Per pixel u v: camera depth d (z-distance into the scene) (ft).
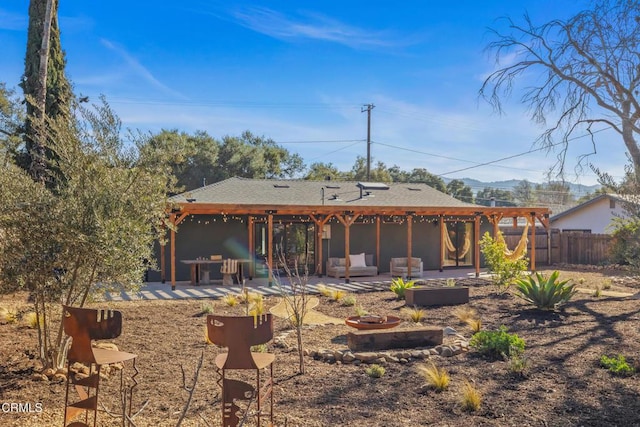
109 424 15.34
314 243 68.59
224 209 53.83
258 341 13.28
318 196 72.08
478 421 16.14
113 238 18.78
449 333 30.35
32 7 45.14
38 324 20.72
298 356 24.80
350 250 70.13
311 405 17.56
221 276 62.23
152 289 52.70
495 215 67.82
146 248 21.35
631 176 28.37
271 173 146.10
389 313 37.96
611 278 61.31
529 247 81.25
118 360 13.43
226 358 13.55
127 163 20.99
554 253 83.61
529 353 25.27
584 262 79.82
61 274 20.38
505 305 41.19
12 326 30.01
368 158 126.21
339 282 59.57
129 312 37.63
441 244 71.36
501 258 48.49
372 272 65.98
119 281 20.51
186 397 18.15
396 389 19.44
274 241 67.05
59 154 20.36
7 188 19.12
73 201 19.06
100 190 19.48
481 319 35.29
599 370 22.08
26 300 40.96
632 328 31.76
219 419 15.89
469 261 78.59
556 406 17.51
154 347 26.27
